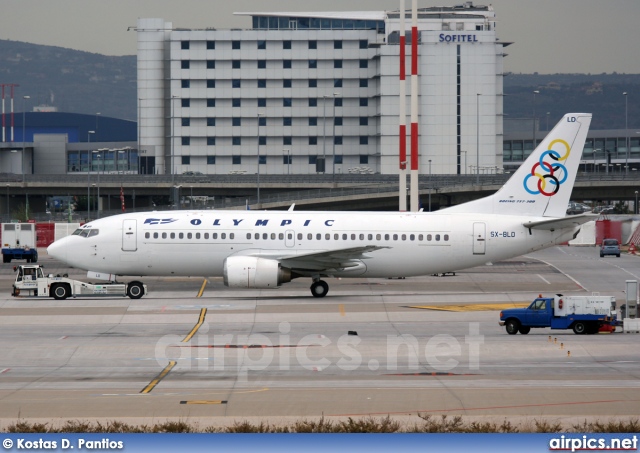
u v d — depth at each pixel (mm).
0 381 149375
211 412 123625
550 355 173875
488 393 136625
